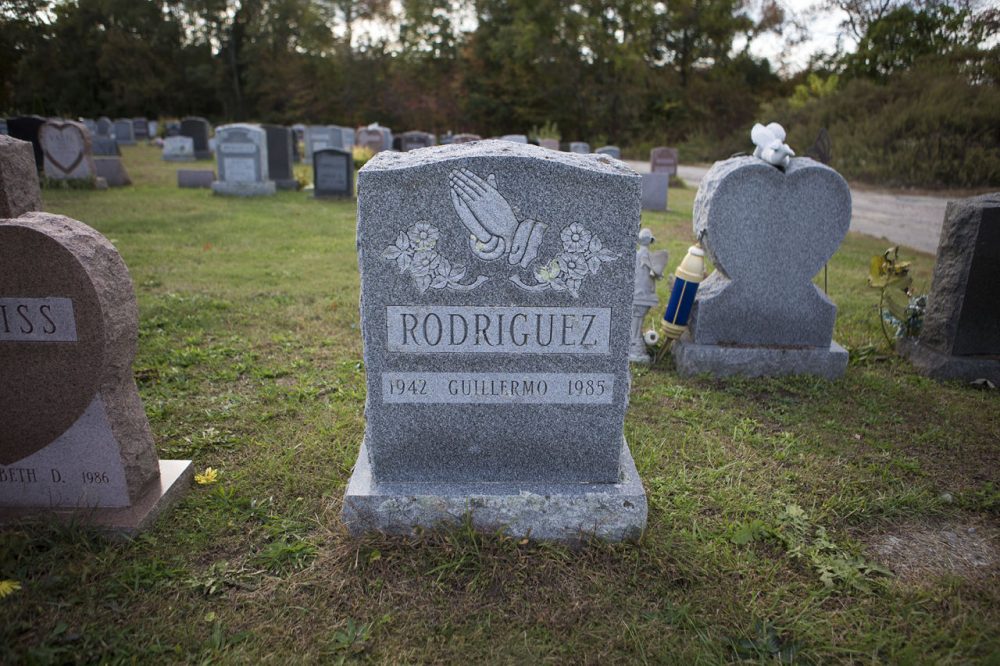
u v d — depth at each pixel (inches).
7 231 110.3
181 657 95.7
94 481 123.2
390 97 1797.5
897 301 226.1
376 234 112.4
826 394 192.4
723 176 196.5
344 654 97.0
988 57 1068.5
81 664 93.6
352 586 109.9
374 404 120.8
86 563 111.5
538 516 120.1
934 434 166.6
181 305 257.0
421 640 100.0
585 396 121.3
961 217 201.2
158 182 669.3
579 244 113.7
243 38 2073.1
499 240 113.1
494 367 119.3
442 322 116.7
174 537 121.0
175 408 171.3
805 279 203.5
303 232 425.7
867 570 115.7
